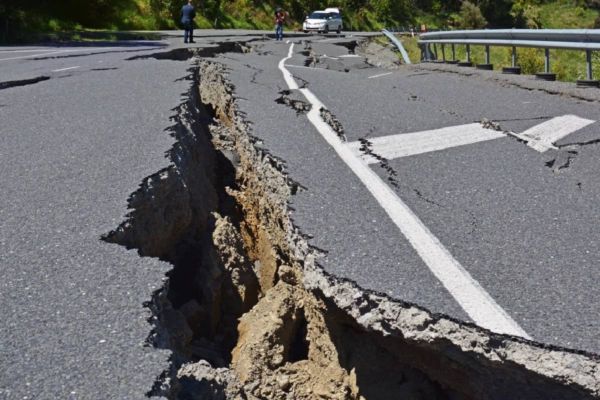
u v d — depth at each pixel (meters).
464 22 64.94
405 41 37.56
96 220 4.51
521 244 4.38
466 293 3.66
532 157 6.48
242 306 5.63
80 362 2.92
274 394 4.45
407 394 3.73
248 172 7.14
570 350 3.07
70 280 3.67
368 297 3.71
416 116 8.43
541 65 19.52
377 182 5.71
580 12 67.56
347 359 4.14
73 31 27.95
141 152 6.07
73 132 7.01
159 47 18.64
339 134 7.42
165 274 3.77
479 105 9.26
